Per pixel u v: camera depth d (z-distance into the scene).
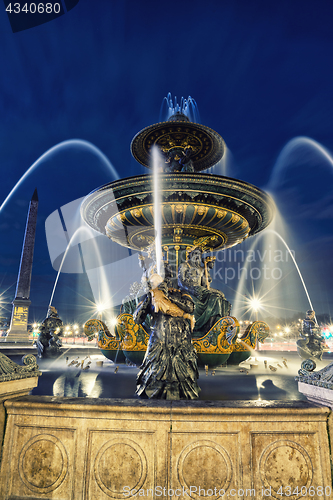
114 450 2.58
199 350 6.68
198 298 7.38
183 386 3.66
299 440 2.60
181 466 2.53
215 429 2.59
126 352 6.76
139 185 6.63
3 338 26.23
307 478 2.53
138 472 2.53
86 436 2.62
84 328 7.76
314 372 2.91
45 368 6.78
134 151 9.59
